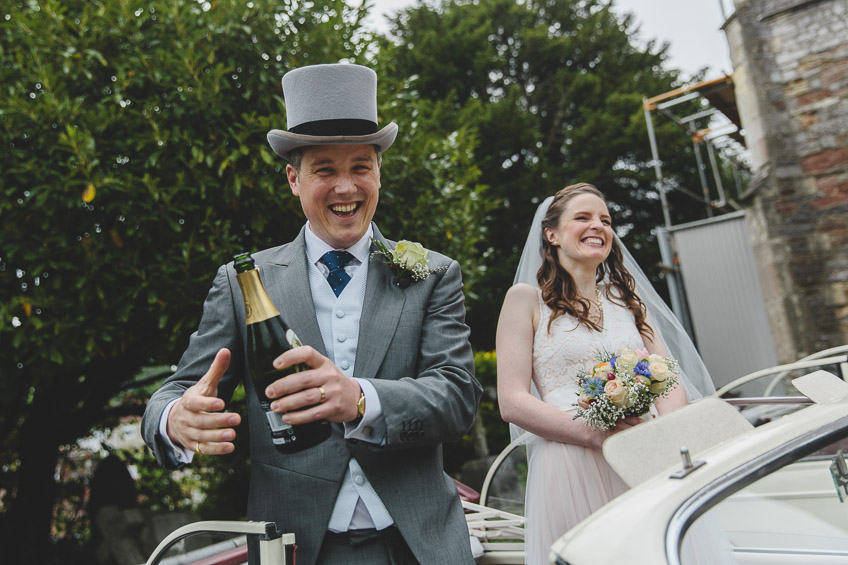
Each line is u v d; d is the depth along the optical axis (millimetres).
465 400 1550
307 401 1211
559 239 2375
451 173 6430
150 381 6156
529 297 2381
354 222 1629
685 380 2564
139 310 4469
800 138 6613
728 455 1256
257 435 1576
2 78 4238
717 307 8633
